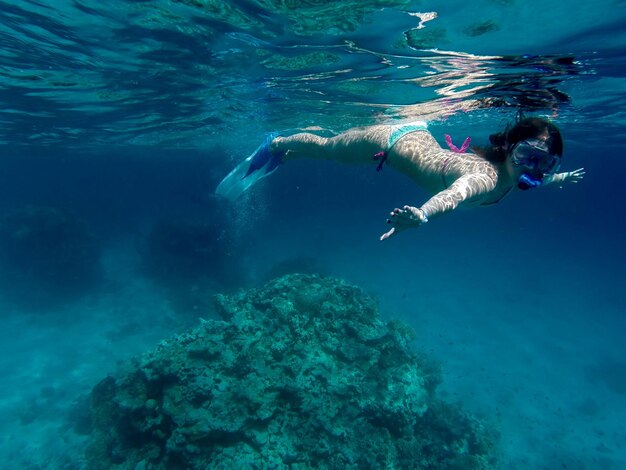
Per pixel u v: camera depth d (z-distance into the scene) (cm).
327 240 4303
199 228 2469
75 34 859
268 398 767
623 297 3316
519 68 991
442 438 1009
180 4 729
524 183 222
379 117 1811
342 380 857
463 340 2080
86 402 1300
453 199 205
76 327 1894
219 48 936
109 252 3206
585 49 857
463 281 3294
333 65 1036
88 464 867
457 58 931
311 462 718
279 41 880
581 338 2291
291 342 908
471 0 665
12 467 1100
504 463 1245
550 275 3984
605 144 3162
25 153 3459
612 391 1725
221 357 820
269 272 2289
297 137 427
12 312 2044
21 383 1471
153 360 816
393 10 709
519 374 1792
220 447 696
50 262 2248
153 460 732
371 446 788
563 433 1427
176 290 2239
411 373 966
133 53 971
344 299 1112
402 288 2877
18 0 712
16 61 1013
